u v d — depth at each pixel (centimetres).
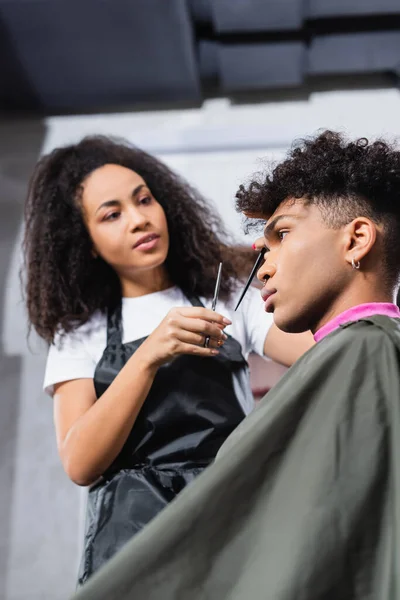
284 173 127
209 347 176
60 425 184
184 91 352
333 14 323
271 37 326
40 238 214
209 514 93
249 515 93
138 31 317
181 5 303
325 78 353
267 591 88
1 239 351
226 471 95
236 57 335
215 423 178
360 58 339
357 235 119
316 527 91
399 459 94
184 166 346
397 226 122
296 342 194
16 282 344
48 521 315
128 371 174
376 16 322
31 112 366
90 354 196
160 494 170
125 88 351
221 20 320
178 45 323
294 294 119
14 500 318
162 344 172
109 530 166
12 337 337
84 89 352
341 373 101
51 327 204
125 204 204
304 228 121
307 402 100
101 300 206
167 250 203
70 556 311
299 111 348
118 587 89
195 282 207
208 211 223
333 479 94
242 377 186
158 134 350
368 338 103
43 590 307
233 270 212
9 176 361
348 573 89
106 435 172
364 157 125
